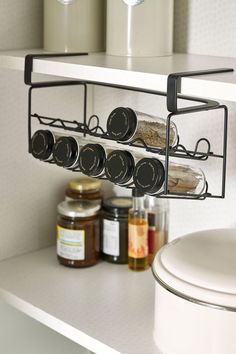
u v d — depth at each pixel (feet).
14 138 4.70
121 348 3.77
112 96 4.96
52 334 5.11
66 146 4.00
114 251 4.85
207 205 4.60
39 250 5.09
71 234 4.74
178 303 3.46
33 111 4.76
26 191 4.89
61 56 4.03
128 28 4.00
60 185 5.12
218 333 3.35
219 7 4.16
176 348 3.54
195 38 4.34
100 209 4.93
